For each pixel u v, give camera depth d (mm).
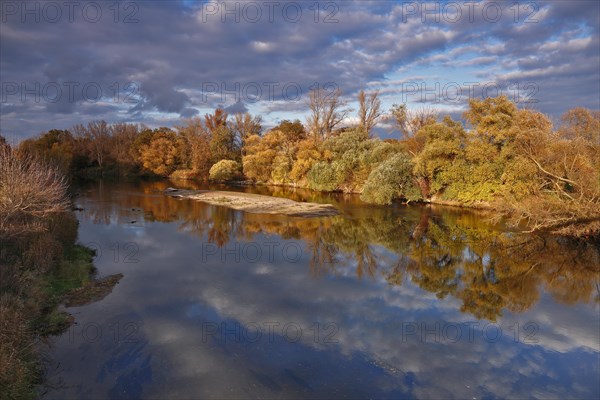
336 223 32438
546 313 15055
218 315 14109
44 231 18172
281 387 10008
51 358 10953
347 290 17109
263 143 65375
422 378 10602
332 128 62719
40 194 15781
